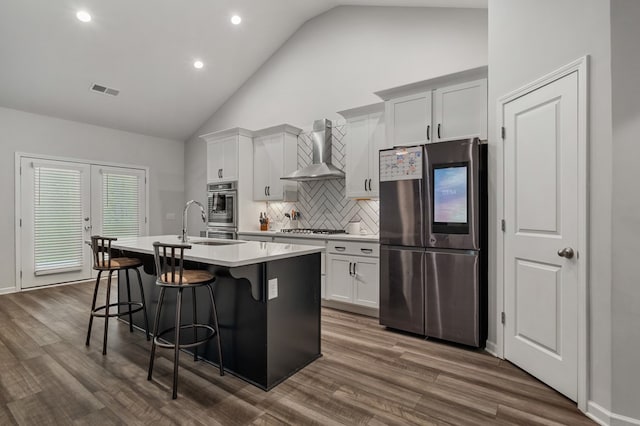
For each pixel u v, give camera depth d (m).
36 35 3.63
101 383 2.08
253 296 2.01
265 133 4.77
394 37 3.95
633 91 1.62
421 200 2.88
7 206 4.44
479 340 2.61
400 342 2.80
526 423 1.70
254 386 2.06
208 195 5.16
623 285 1.64
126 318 3.29
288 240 4.10
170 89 5.06
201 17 4.12
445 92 3.06
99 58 4.16
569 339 1.91
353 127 3.88
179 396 1.94
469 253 2.64
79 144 5.11
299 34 4.82
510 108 2.39
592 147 1.77
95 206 5.27
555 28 2.01
